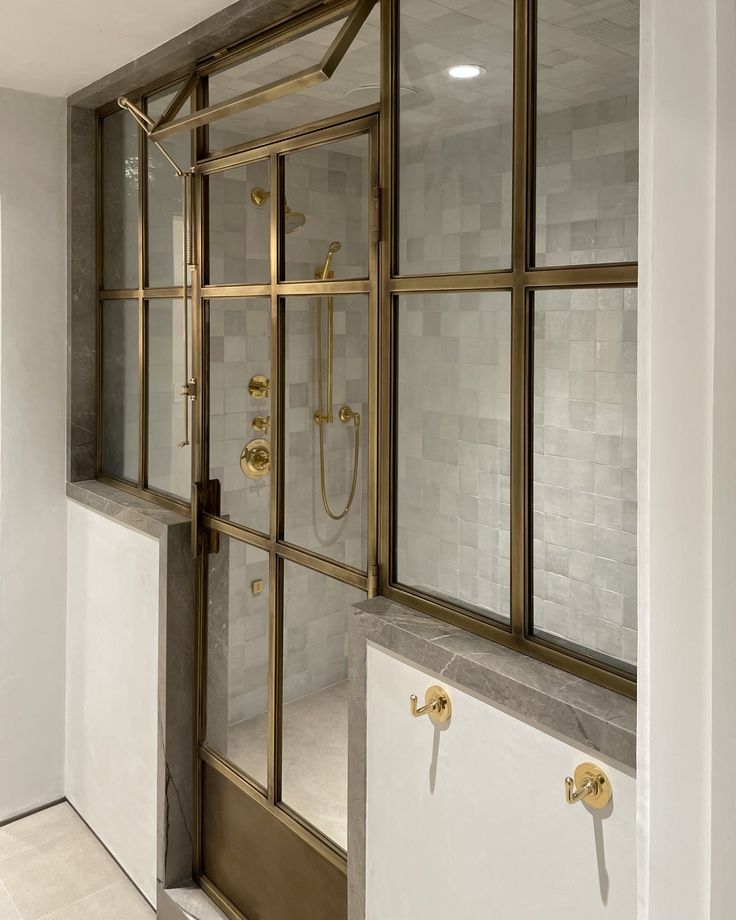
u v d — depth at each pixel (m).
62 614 2.70
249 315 1.88
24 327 2.50
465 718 1.31
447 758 1.35
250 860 2.01
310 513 1.73
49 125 2.48
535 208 1.24
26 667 2.64
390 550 1.54
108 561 2.42
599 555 1.19
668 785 0.77
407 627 1.40
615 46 1.12
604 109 1.14
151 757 2.23
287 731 1.84
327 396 1.66
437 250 1.41
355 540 1.63
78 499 2.55
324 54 1.68
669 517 0.76
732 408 0.69
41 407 2.56
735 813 0.71
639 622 0.81
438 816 1.37
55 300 2.55
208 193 1.99
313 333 1.69
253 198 1.83
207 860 2.19
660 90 0.74
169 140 2.12
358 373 1.59
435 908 1.39
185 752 2.17
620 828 1.08
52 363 2.57
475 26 1.32
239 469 1.94
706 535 0.73
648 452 0.78
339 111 1.59
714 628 0.71
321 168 1.64
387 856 1.48
